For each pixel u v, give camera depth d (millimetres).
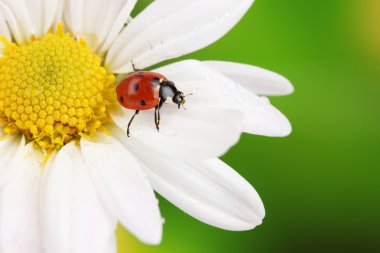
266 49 177
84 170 135
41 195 132
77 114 140
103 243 128
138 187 132
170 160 136
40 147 139
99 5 145
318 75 177
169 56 141
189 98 135
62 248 126
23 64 140
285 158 174
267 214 172
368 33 178
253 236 171
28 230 130
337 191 173
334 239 172
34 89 139
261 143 174
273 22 177
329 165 174
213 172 135
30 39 144
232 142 125
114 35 143
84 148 137
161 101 133
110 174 134
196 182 135
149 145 134
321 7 178
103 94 142
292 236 172
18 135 140
